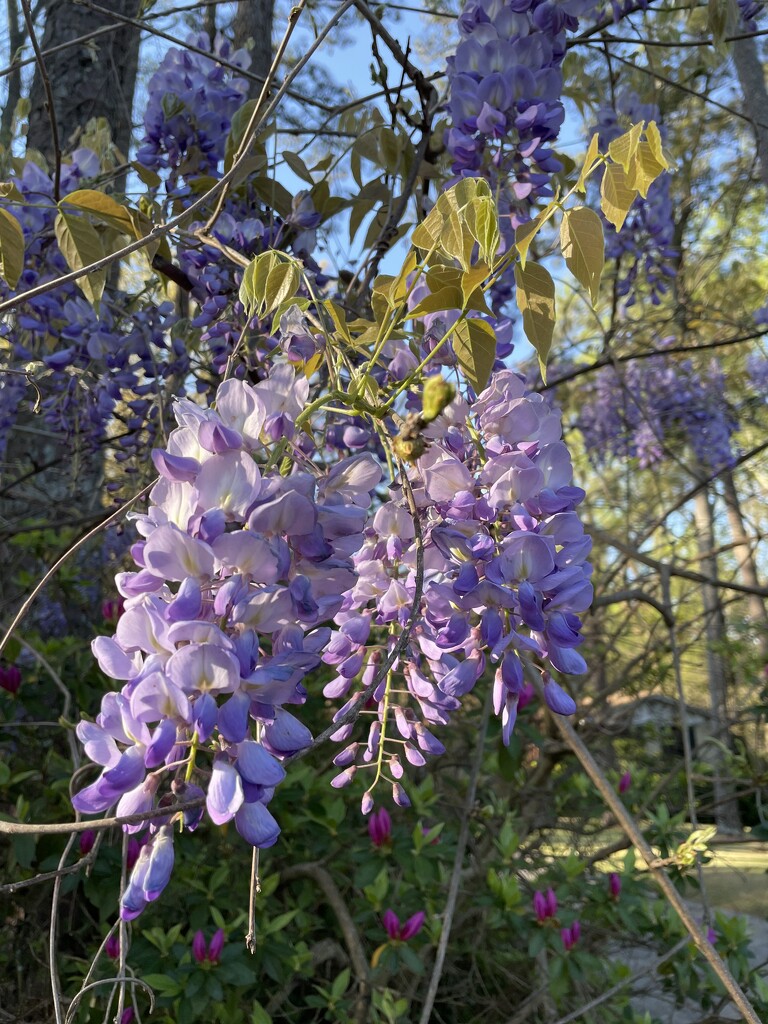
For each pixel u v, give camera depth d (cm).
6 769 91
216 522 29
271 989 103
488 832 119
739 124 153
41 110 123
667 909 99
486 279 40
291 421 33
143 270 93
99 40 123
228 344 66
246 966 83
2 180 82
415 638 39
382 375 53
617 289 109
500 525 36
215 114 75
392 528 39
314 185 75
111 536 115
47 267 74
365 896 100
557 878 106
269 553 29
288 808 104
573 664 35
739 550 224
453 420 39
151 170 76
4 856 99
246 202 75
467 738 127
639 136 37
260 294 40
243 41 102
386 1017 91
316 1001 88
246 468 30
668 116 149
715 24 74
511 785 127
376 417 37
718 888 185
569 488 37
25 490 123
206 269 68
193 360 83
